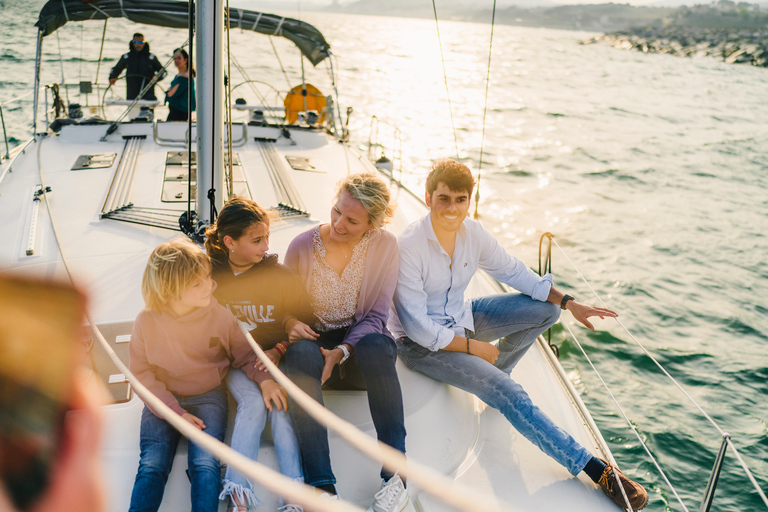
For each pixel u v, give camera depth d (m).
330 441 2.03
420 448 2.11
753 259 7.98
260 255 2.06
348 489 1.92
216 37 2.61
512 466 2.13
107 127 5.02
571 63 45.47
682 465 4.25
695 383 5.25
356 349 2.03
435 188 2.23
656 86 30.72
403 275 2.28
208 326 1.91
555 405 2.48
